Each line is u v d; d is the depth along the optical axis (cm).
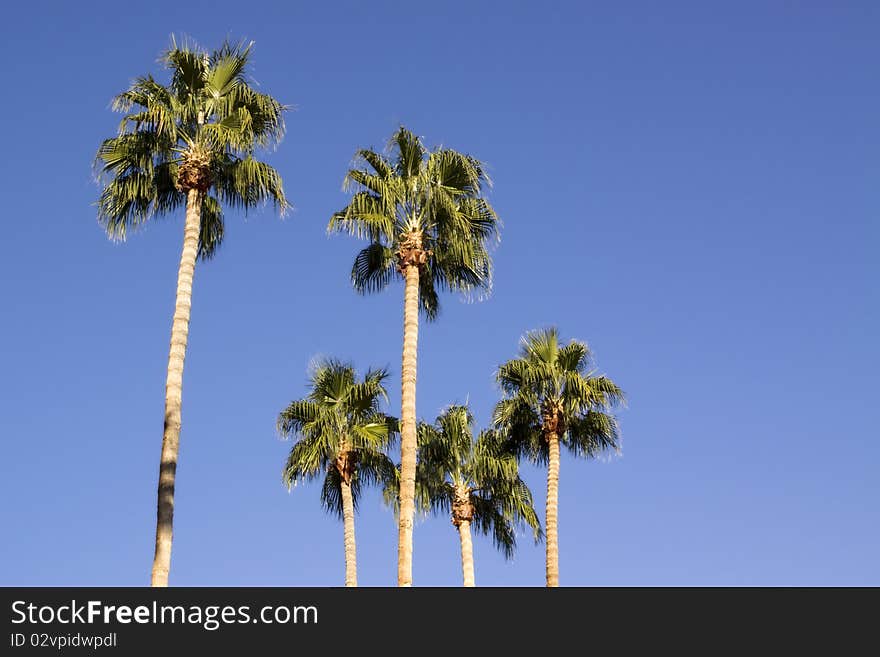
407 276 3275
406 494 3017
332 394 4269
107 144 2997
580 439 4191
